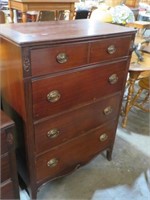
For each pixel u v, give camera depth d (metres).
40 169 1.16
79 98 1.11
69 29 1.08
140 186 1.46
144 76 1.99
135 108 2.44
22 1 1.81
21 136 1.06
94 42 1.00
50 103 0.99
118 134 1.99
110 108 1.36
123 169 1.59
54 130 1.09
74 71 1.00
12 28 1.02
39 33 0.94
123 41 1.15
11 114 1.09
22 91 0.88
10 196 1.05
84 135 1.29
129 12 2.33
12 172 0.99
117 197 1.37
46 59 0.87
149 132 2.05
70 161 1.31
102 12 2.26
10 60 0.89
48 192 1.37
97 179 1.49
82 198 1.35
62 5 2.12
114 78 1.24
